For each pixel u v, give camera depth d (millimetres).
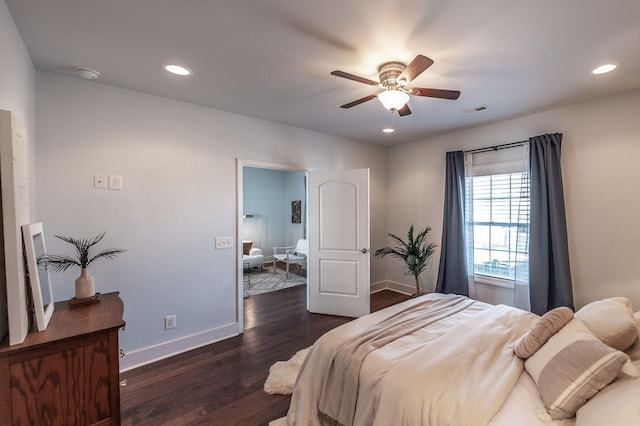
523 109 3174
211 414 2010
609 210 2846
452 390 1285
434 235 4418
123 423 1923
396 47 1924
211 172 3111
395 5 1515
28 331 1423
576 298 3057
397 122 3668
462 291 3922
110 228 2525
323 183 4008
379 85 2117
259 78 2393
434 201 4418
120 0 1468
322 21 1653
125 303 2605
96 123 2457
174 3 1498
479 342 1677
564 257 3041
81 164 2393
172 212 2855
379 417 1327
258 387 2312
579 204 3025
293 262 6594
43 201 2238
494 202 3723
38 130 2215
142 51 1979
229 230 3246
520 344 1597
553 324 1566
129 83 2488
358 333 1855
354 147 4602
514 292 3467
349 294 3893
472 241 3908
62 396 1384
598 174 2904
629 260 2742
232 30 1741
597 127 2896
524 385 1388
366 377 1485
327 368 1704
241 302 3330
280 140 3709
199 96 2785
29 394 1312
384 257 5129
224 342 3111
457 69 2236
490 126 3742
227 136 3232
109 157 2516
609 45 1900
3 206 1282
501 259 3670
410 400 1279
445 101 2930
